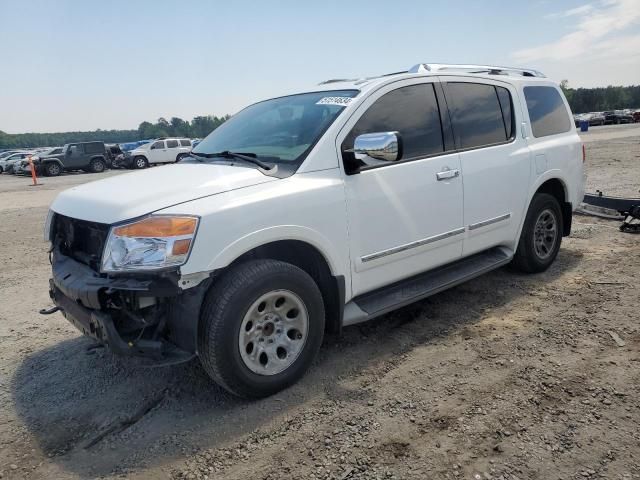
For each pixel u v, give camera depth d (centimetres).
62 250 355
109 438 292
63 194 362
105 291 282
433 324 422
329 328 363
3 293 566
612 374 326
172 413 313
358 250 358
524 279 516
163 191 305
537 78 541
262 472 256
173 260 276
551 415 287
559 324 405
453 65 470
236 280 298
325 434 282
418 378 337
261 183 320
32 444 291
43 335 445
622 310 422
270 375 318
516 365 346
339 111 363
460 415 292
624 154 1725
